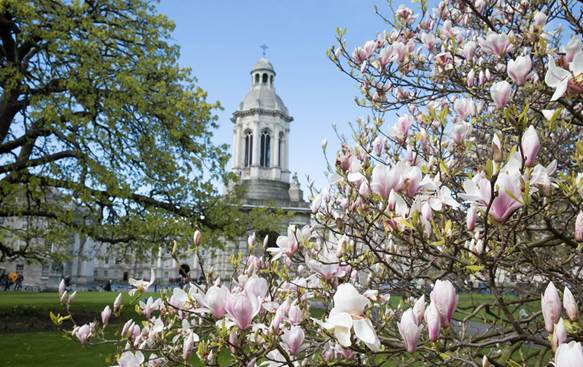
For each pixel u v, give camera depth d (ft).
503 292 12.01
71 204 46.44
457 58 13.73
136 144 44.55
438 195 7.06
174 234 43.01
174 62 50.16
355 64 12.96
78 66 40.27
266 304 7.57
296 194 172.86
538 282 13.15
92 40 41.29
